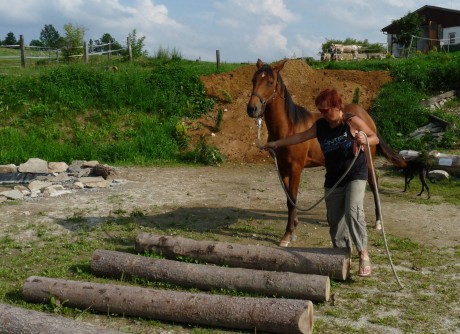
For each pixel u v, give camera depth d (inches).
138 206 373.4
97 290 195.0
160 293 190.5
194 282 215.3
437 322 187.3
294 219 284.4
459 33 1496.1
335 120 211.5
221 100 694.5
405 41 1342.3
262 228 320.2
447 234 306.0
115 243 284.5
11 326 159.3
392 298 208.7
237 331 179.8
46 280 203.9
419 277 232.5
